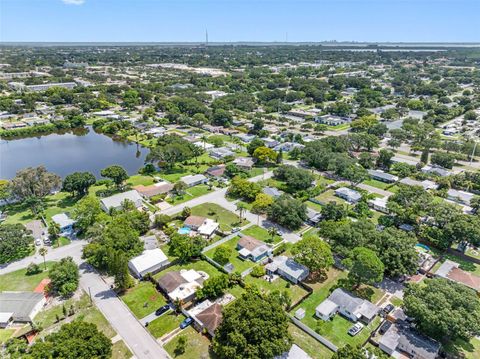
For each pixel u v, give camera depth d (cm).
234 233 9950
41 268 8350
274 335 5628
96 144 19512
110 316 6862
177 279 7556
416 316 6228
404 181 13475
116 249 8288
